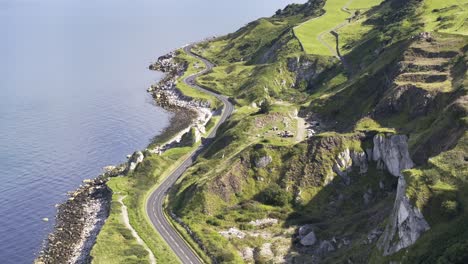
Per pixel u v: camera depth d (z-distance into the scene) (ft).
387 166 417.69
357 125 473.26
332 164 435.94
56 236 436.76
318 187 427.33
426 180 282.77
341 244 346.54
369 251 304.30
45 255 407.85
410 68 503.20
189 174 505.66
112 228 420.77
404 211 273.75
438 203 268.21
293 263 342.23
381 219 346.54
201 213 426.92
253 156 459.73
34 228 452.76
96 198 507.71
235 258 355.15
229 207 429.38
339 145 441.68
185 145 628.28
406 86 464.65
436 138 357.41
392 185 405.80
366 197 406.62
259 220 406.41
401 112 457.27
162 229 419.13
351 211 399.44
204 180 458.09
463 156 294.66
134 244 393.70
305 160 443.73
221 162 496.23
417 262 251.19
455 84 427.33
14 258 407.03
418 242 258.98
